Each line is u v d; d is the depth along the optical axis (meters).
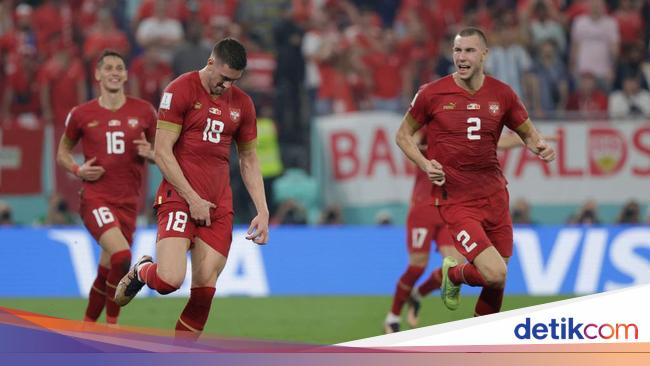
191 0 56.28
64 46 54.47
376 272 44.12
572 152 46.19
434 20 58.47
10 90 52.25
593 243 44.25
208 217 24.20
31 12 55.28
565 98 55.47
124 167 30.38
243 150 25.89
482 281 26.41
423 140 32.09
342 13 57.12
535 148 27.05
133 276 25.05
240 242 43.72
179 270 24.06
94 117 30.36
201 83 24.73
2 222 44.34
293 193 46.56
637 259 44.12
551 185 46.03
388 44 55.66
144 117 30.73
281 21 54.66
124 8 57.53
